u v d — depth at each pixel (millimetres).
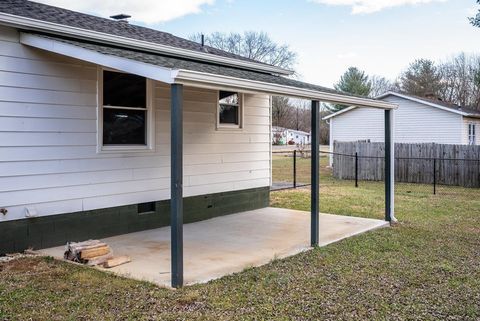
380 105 8125
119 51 6141
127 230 7289
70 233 6461
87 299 4215
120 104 7102
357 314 3914
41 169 6078
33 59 5965
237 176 9523
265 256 5879
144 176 7512
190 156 8398
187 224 8219
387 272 5211
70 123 6398
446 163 15883
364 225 8078
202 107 8602
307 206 10539
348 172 17844
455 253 6180
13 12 5871
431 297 4383
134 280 4789
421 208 10297
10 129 5742
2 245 5719
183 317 3818
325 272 5176
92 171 6719
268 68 10000
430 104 20938
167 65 4996
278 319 3791
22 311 3906
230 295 4359
